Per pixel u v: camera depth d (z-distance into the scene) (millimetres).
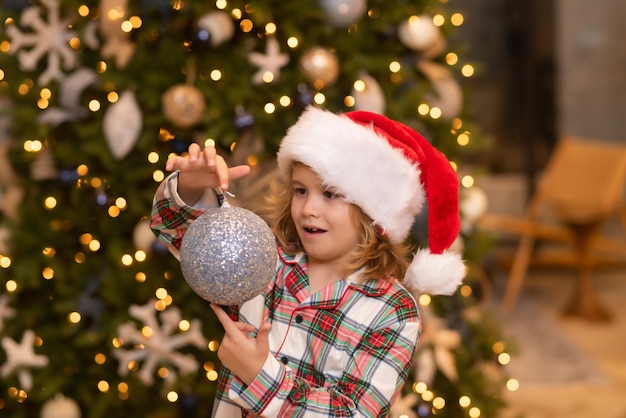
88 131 2076
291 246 1271
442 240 1270
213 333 2170
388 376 1123
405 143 1265
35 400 2125
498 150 5680
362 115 1290
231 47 2162
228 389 1098
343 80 2244
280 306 1207
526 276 5043
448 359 2289
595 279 4957
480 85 5668
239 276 993
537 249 5270
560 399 3064
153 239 2084
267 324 1029
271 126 2166
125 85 2047
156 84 2041
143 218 2148
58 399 2113
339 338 1154
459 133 2395
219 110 2066
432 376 2221
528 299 4531
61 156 2121
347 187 1147
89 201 2189
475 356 2461
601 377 3281
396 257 1241
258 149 2145
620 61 5371
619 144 5402
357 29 2264
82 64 2176
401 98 2332
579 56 5379
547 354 3566
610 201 4078
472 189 2484
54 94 2160
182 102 1994
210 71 2119
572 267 5215
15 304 2221
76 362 2186
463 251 2391
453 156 2385
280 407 1034
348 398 1084
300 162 1182
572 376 3295
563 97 5398
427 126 2344
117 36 2094
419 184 1232
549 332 3885
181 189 1138
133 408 2217
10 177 2244
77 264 2188
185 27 2121
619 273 5094
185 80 2096
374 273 1199
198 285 1005
